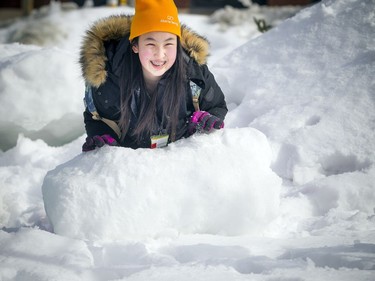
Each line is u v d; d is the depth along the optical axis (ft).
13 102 17.38
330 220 12.12
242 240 10.84
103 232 10.82
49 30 47.55
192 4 77.10
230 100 18.39
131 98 11.82
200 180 11.12
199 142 11.71
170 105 11.80
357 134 14.84
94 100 12.02
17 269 9.25
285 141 15.17
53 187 11.16
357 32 17.76
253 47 19.08
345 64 17.02
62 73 17.84
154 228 10.98
